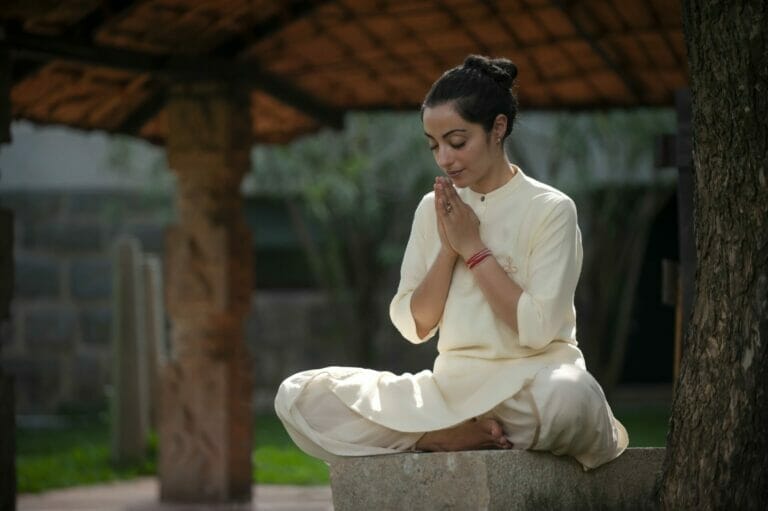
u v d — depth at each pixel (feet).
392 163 82.99
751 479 21.13
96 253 92.99
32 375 91.86
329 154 82.79
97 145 92.94
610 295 85.56
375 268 89.61
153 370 63.82
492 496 21.85
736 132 21.27
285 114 52.85
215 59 44.57
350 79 48.98
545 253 23.03
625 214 84.48
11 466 33.63
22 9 35.55
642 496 24.08
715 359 21.58
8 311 33.83
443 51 46.14
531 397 22.47
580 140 79.05
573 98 49.47
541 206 23.27
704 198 21.91
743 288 21.25
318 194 80.89
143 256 92.94
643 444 63.67
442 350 23.85
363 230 88.48
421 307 23.79
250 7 41.96
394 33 44.68
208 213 45.52
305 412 23.62
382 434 23.45
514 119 23.61
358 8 42.57
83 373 92.27
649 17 41.55
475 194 23.88
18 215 92.68
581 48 44.78
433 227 24.41
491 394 22.81
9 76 35.47
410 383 23.71
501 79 23.18
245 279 46.47
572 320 23.68
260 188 84.84
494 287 22.70
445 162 22.88
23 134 92.99
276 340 94.99
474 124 22.71
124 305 58.95
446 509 22.17
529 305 22.50
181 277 45.60
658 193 82.33
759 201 21.15
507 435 23.08
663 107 48.32
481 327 23.13
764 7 21.15
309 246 88.48
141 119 48.98
